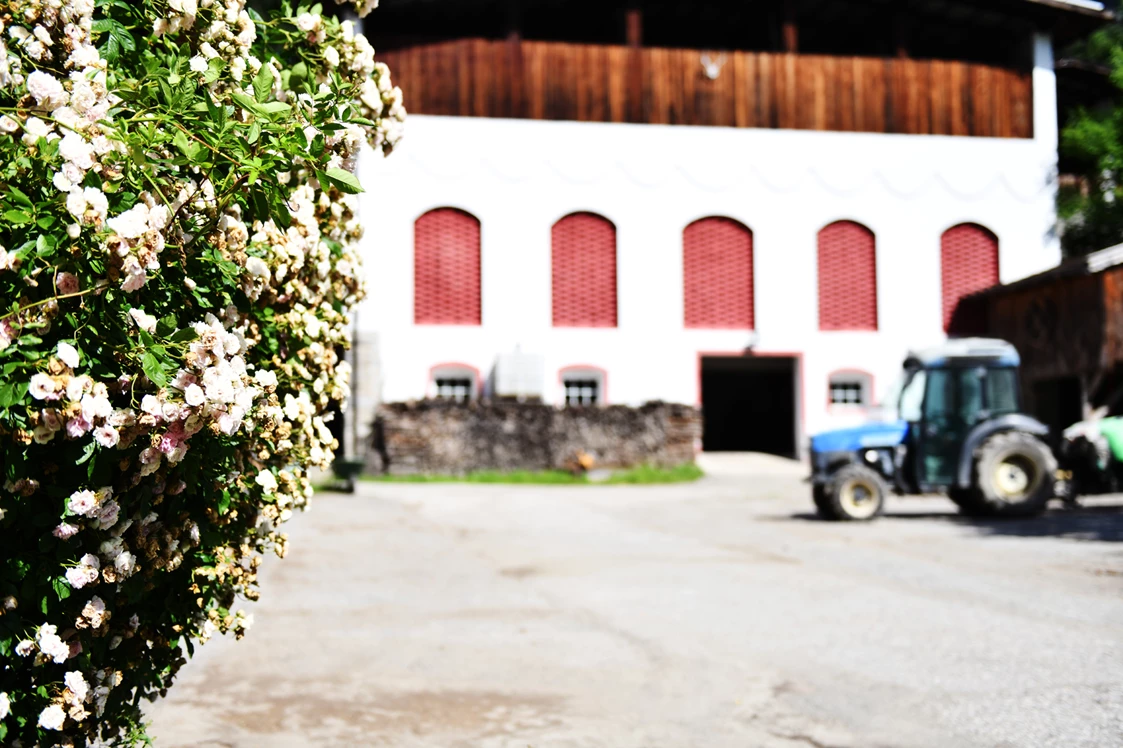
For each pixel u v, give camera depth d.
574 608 7.59
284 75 3.21
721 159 25.55
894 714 4.81
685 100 25.56
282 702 5.03
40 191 2.26
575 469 22.88
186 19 2.70
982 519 13.84
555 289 24.91
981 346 14.10
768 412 29.05
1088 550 10.41
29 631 2.39
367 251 24.16
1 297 2.16
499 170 24.77
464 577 9.12
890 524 13.50
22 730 2.48
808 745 4.39
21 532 2.32
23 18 2.42
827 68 26.11
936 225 26.20
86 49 2.40
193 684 5.35
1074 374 22.25
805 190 25.81
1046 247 26.55
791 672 5.64
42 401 2.19
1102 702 4.92
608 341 24.89
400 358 24.11
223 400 2.29
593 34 28.36
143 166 2.30
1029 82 26.86
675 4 26.89
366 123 2.73
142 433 2.27
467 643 6.38
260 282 2.77
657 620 7.12
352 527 13.19
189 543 2.63
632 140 25.27
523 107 24.97
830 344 25.64
